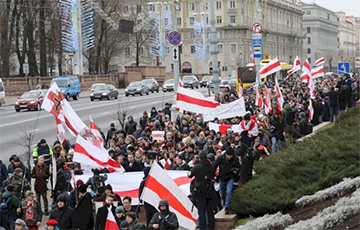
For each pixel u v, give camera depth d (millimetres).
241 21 121562
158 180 12758
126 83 96312
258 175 17000
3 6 73938
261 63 59969
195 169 14039
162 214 12016
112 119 41469
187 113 31312
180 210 12875
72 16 71688
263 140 20516
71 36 71938
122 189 16734
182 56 127438
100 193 15281
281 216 13242
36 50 85125
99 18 91750
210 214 14156
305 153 16547
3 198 14977
